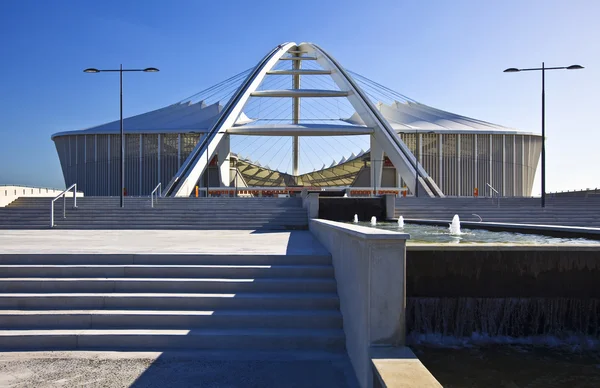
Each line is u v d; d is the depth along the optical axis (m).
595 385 5.28
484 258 6.92
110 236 14.07
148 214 20.70
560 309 6.93
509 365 5.84
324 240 9.98
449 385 5.29
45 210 21.16
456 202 26.50
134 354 5.90
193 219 19.88
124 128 60.41
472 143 59.75
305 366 5.57
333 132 54.44
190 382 5.06
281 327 6.52
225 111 54.97
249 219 19.92
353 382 5.15
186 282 7.35
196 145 53.50
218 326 6.50
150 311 6.71
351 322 5.83
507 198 27.75
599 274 6.89
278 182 84.81
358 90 57.12
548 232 13.47
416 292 6.92
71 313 6.52
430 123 62.78
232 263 8.23
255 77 57.06
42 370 5.36
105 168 60.06
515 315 6.95
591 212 22.17
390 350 4.77
